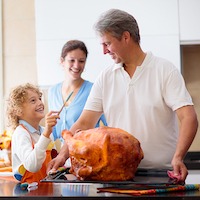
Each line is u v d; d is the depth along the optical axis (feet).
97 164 5.34
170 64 6.75
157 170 5.95
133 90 6.77
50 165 6.15
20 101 7.11
